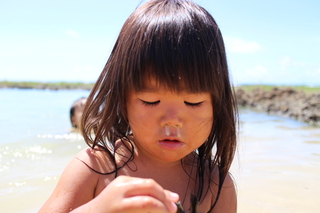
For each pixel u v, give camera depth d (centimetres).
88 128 59
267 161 119
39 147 131
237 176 101
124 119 56
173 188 54
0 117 262
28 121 235
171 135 48
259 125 228
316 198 84
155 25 48
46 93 742
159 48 47
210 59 49
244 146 147
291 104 353
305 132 194
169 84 46
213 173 58
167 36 47
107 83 56
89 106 59
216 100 51
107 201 39
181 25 48
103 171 53
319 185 93
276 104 375
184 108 48
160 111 47
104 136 56
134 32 49
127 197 38
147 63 46
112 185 39
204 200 56
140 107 49
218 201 59
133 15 52
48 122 229
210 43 50
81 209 41
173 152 49
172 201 40
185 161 57
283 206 79
